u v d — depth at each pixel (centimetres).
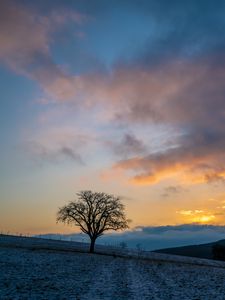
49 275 3856
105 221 10425
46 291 2705
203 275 5575
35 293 2570
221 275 5859
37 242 13875
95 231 10419
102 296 2647
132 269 5788
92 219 10394
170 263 8581
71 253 8962
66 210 10394
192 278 4862
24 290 2670
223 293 3334
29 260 5603
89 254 9394
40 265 4953
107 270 5188
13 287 2767
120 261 7750
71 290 2859
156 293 3047
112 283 3612
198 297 2945
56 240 19188
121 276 4459
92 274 4397
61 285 3125
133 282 3850
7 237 16200
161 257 12000
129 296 2753
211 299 2873
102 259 7819
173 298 2797
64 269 4712
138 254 12769
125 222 10544
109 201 10544
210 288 3716
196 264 9106
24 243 11994
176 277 4859
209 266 8681
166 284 3850
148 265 7156
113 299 2538
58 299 2388
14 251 7475
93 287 3167
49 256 7000
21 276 3534
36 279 3403
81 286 3167
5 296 2347
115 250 14625
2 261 5038
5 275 3503
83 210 10406
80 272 4522
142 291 3125
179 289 3450
